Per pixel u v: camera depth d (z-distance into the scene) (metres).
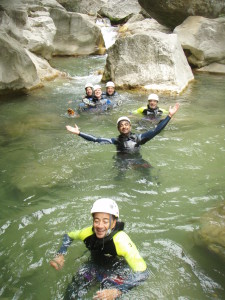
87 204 4.63
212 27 15.11
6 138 7.38
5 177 5.52
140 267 3.04
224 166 5.73
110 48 13.01
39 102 10.43
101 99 9.87
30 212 4.48
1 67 10.58
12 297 3.05
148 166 5.70
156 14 17.64
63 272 3.31
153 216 4.30
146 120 8.38
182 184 5.12
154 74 12.04
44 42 15.45
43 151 6.57
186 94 11.31
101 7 26.34
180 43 13.92
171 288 3.08
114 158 6.00
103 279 3.07
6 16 14.20
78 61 18.06
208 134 7.30
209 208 4.44
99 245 3.20
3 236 3.96
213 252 3.52
